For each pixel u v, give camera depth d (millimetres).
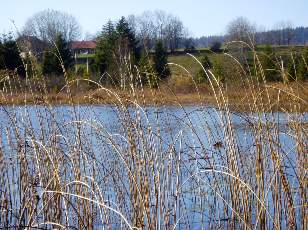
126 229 5449
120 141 6301
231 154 5484
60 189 4340
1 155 6051
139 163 5121
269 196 6781
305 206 5215
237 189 5461
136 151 5230
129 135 5324
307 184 5422
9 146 6176
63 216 5773
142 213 4758
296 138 5352
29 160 6312
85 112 6254
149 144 5430
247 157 5965
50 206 5230
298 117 5352
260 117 5344
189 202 6887
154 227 4973
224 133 5574
